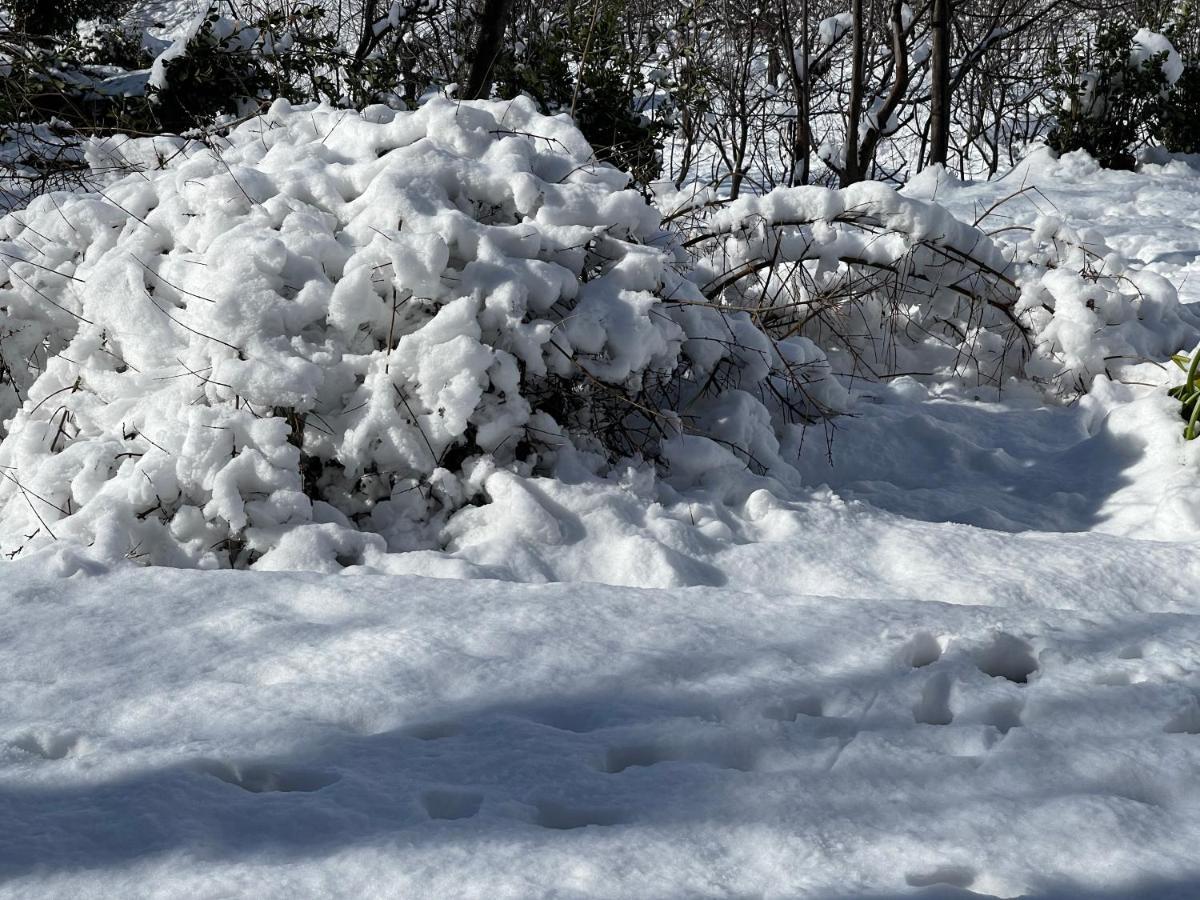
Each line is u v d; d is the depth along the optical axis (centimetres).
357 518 441
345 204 492
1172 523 463
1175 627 319
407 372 441
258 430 417
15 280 491
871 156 1356
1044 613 330
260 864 216
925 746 257
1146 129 1864
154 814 230
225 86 1059
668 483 483
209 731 267
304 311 445
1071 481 531
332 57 1061
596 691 285
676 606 335
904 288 659
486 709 277
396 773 247
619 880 211
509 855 217
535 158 529
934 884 211
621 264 492
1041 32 2133
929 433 575
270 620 328
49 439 450
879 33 1762
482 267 464
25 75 835
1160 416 536
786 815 231
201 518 409
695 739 261
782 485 490
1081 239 685
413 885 210
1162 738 258
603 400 488
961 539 428
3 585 354
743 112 1493
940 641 315
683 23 1334
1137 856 217
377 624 325
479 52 991
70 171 673
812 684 285
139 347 455
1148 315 671
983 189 1617
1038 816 230
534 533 421
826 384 584
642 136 1044
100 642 318
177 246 485
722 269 640
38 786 242
